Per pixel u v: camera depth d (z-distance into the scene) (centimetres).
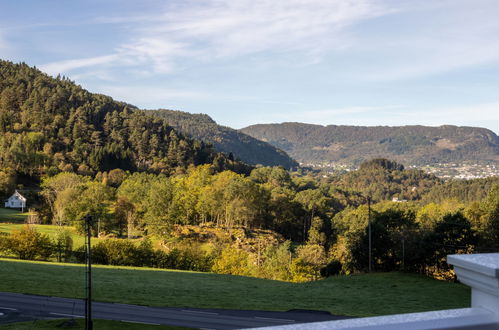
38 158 17450
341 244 9331
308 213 12631
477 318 157
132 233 9825
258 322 3142
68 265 5688
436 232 5794
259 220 11919
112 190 12175
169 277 5366
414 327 149
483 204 7044
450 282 5162
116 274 5256
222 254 7206
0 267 4938
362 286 5031
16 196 12512
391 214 6744
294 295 4519
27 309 3189
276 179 19938
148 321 3009
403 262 5806
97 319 2897
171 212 9838
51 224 10381
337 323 155
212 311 3544
